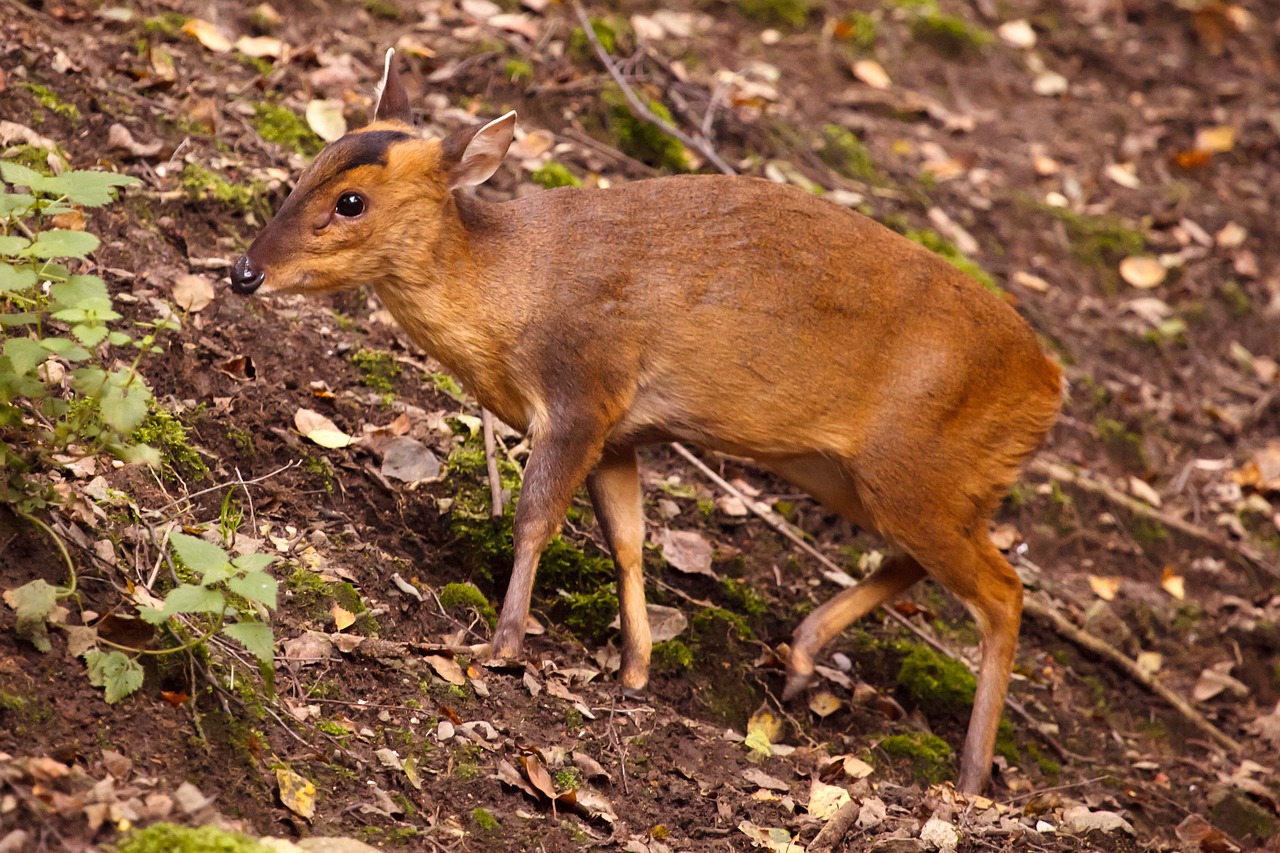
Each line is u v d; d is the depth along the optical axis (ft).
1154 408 46.50
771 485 37.96
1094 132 56.65
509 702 26.55
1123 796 33.30
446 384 34.24
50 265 23.45
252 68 40.22
